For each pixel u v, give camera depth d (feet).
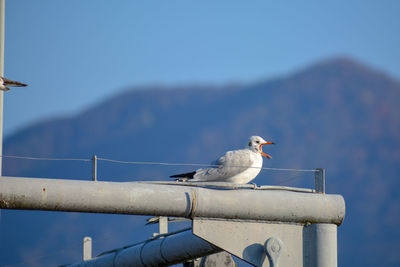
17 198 41.42
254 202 46.39
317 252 47.65
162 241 56.65
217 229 45.91
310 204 47.78
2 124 57.06
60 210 42.78
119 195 43.42
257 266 46.14
